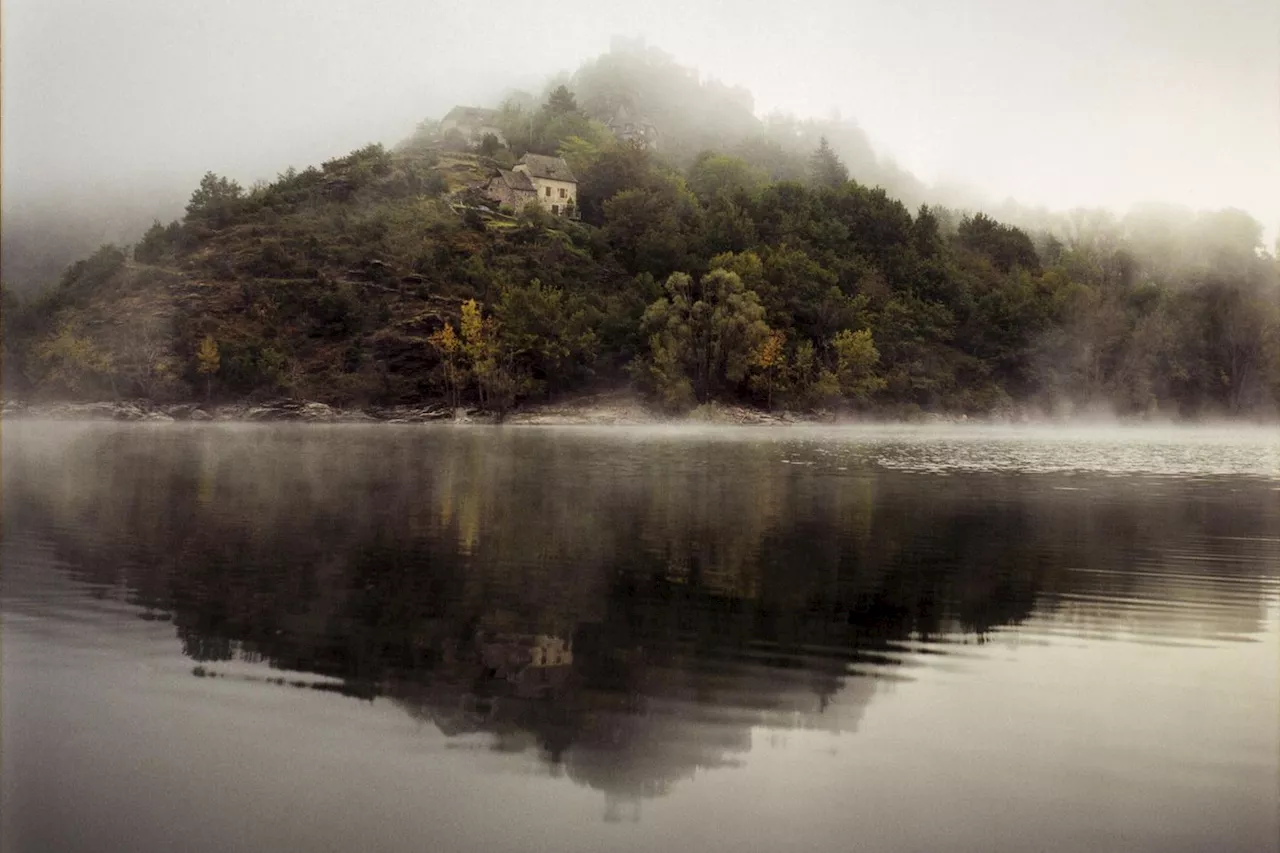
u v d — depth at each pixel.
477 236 155.00
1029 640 13.28
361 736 9.25
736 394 138.38
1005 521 26.41
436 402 132.62
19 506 27.53
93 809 7.57
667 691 10.77
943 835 7.23
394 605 14.91
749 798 7.88
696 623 14.03
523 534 22.80
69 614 14.07
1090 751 9.02
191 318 136.75
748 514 27.50
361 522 24.69
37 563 18.28
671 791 8.06
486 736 9.30
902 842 7.12
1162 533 24.05
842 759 8.78
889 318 151.62
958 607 15.27
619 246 164.00
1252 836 7.25
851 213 189.38
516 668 11.60
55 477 37.31
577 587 16.53
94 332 134.00
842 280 161.62
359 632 13.22
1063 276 187.12
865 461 55.00
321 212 163.25
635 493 33.34
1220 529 24.86
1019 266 197.38
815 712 10.09
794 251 158.38
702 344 131.50
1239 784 8.25
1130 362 155.88
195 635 12.96
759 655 12.32
